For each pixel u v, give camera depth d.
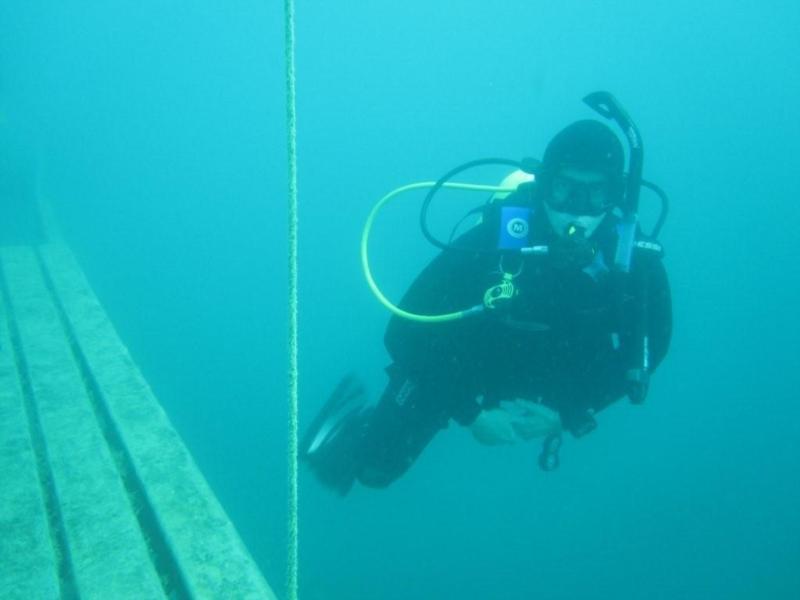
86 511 2.07
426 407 2.49
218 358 12.49
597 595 9.88
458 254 2.25
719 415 18.77
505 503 11.66
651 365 2.39
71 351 3.38
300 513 9.37
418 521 10.68
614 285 2.17
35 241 5.77
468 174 29.38
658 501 13.05
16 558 1.84
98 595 1.74
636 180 2.02
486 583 9.62
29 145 7.43
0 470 2.24
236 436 10.45
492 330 2.28
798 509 13.39
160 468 2.33
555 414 2.43
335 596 8.49
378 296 2.17
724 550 11.62
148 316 13.27
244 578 1.84
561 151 2.04
